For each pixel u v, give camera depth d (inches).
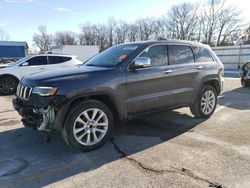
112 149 169.2
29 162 152.0
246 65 465.1
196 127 212.8
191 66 217.0
